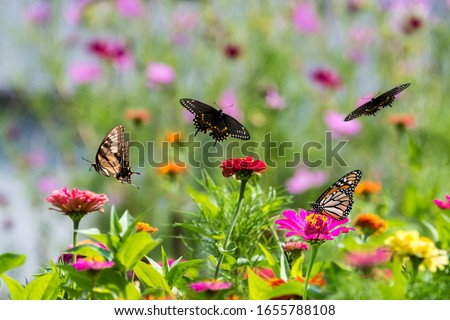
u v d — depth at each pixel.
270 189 1.70
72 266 1.43
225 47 2.67
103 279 1.44
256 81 2.71
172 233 2.15
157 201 2.41
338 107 2.75
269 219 1.67
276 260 1.57
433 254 1.51
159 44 2.79
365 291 1.46
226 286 1.45
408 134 2.39
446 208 1.62
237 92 2.73
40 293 1.45
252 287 1.47
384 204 2.05
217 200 1.70
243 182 1.58
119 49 2.59
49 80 2.78
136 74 2.71
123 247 1.43
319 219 1.50
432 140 2.49
